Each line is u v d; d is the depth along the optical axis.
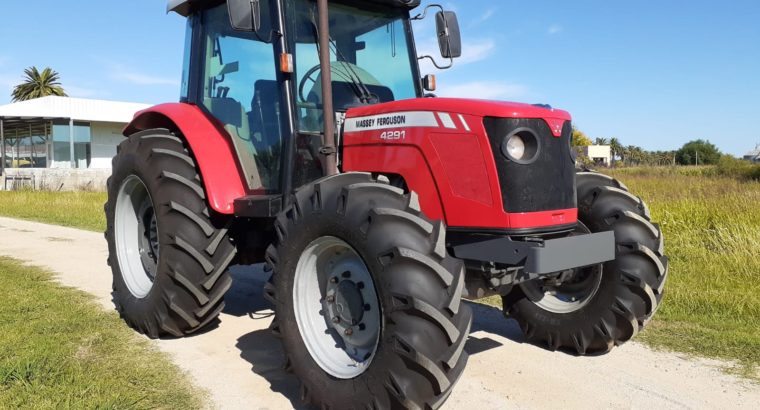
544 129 3.02
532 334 4.04
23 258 7.25
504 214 2.91
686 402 3.13
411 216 2.68
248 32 3.88
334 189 2.96
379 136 3.36
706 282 5.28
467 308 2.70
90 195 18.16
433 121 3.12
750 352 3.81
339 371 2.89
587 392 3.26
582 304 3.77
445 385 2.54
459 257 3.11
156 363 3.64
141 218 4.59
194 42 4.47
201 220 3.90
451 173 3.06
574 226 3.15
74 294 5.30
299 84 3.67
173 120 4.18
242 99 4.00
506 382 3.41
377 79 4.02
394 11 4.17
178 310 3.93
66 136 29.95
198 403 3.11
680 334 4.15
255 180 3.92
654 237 3.61
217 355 3.82
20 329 4.18
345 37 3.92
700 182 13.70
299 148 3.61
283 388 3.32
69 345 3.90
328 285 3.09
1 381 3.23
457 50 4.23
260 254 4.38
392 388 2.57
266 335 4.25
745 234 6.42
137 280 4.47
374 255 2.66
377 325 2.87
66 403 2.96
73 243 8.59
